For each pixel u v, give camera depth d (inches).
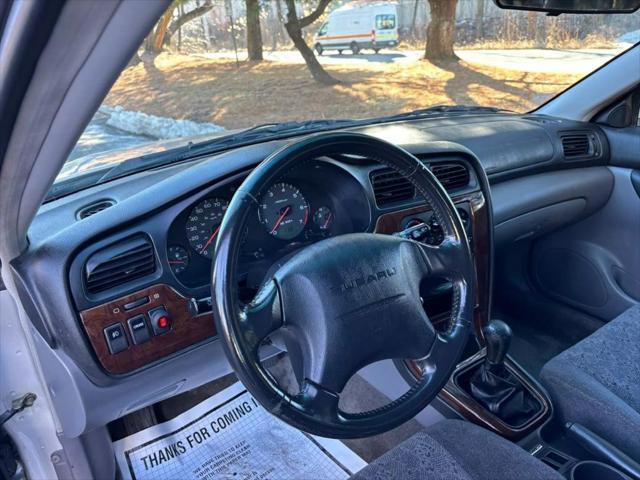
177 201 44.4
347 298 36.1
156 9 16.1
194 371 51.6
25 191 30.2
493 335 53.1
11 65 17.2
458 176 58.9
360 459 64.3
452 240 42.4
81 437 55.9
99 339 43.4
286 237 52.2
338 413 36.2
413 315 38.7
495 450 42.7
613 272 84.6
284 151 36.1
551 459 48.9
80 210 48.0
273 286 35.6
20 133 22.5
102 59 17.8
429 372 39.9
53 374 45.7
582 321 87.0
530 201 76.7
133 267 43.6
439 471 41.1
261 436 67.6
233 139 63.9
